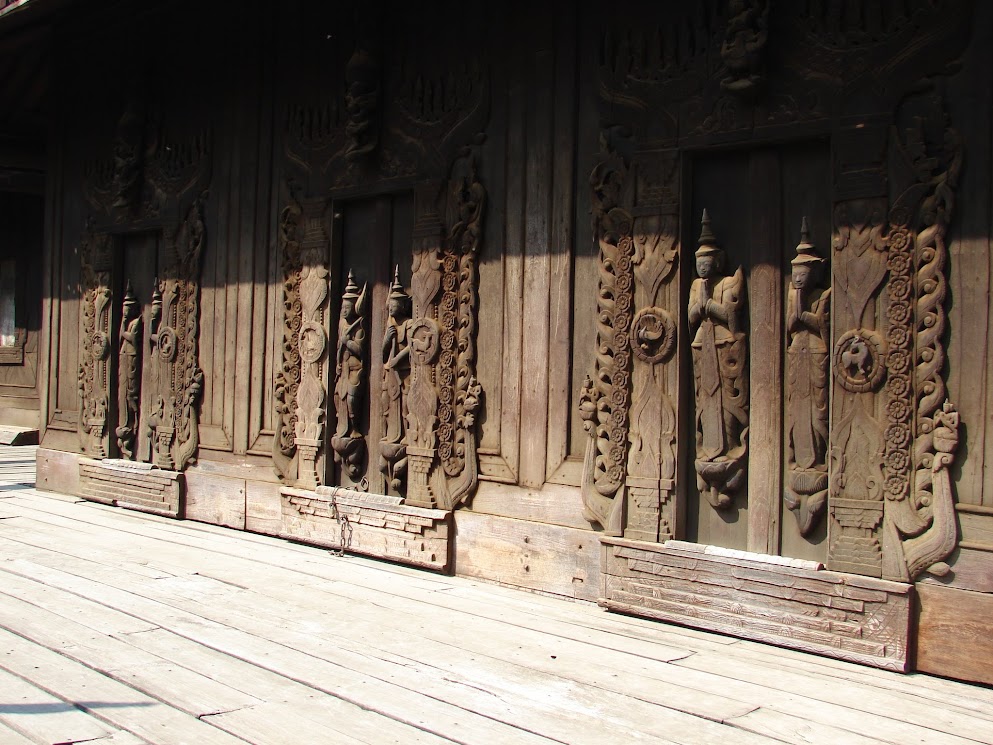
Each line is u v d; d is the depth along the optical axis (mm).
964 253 3867
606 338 4887
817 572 4113
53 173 9070
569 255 5113
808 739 3193
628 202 4832
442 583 5371
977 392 3818
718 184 4664
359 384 6234
